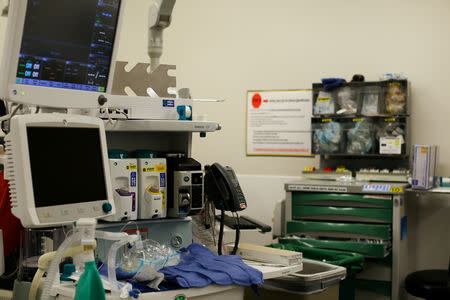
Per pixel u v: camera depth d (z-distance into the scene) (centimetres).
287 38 477
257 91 487
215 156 502
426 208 433
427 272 368
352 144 420
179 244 247
